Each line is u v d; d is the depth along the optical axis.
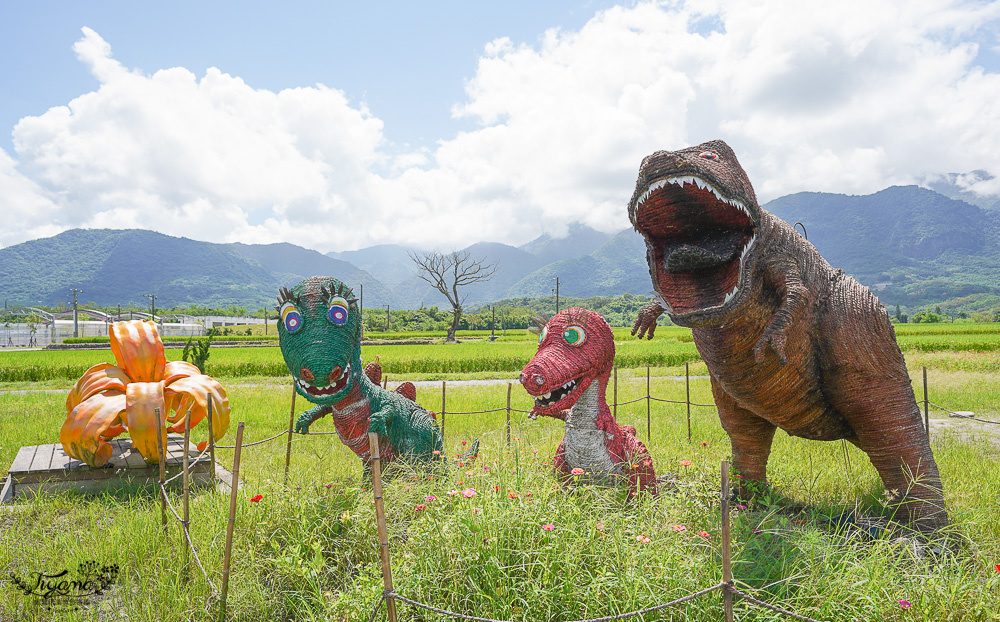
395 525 4.59
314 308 5.66
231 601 3.98
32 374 25.59
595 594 3.44
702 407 13.44
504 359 29.22
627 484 5.54
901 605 3.45
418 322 92.12
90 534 5.25
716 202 4.36
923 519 4.83
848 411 5.09
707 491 5.14
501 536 3.84
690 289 4.73
